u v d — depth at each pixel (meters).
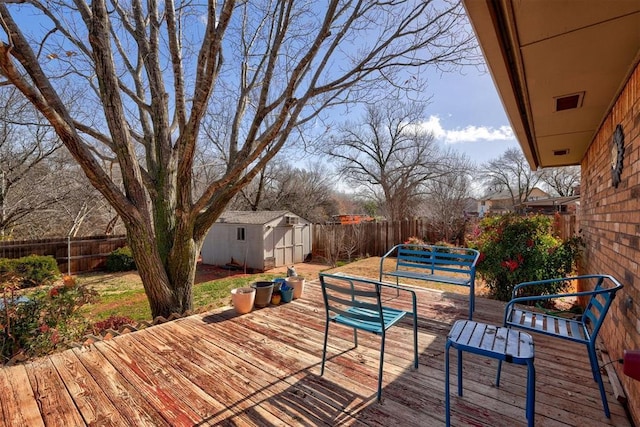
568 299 4.93
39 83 3.54
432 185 17.31
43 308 3.55
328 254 11.18
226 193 5.01
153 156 5.16
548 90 2.45
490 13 1.49
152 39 4.78
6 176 10.88
